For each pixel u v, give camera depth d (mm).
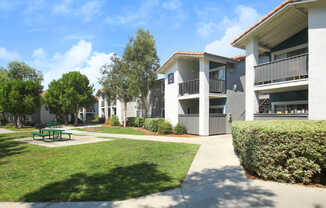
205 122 13758
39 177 4625
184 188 3898
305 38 9062
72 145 9625
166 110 17125
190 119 14758
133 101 26703
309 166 3822
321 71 6609
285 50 10031
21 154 7508
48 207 3107
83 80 28797
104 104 37531
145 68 19797
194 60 16375
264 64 8797
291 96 9422
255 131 4445
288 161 3986
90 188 3895
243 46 10484
